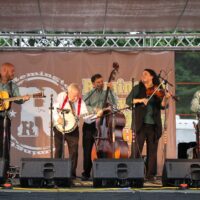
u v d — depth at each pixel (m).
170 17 10.43
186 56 11.28
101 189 7.49
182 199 7.11
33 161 7.85
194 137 11.20
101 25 10.94
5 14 10.33
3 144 9.46
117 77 10.96
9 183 7.96
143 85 10.89
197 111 10.12
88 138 10.36
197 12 10.12
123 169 7.80
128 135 10.79
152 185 8.68
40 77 11.03
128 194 7.11
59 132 9.62
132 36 10.90
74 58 11.05
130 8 10.00
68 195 7.06
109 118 9.57
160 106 10.05
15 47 10.90
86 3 9.77
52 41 11.22
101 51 11.05
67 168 7.84
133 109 9.26
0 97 10.16
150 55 11.00
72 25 10.93
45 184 7.91
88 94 10.98
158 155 10.84
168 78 10.95
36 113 10.97
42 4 9.83
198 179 7.92
